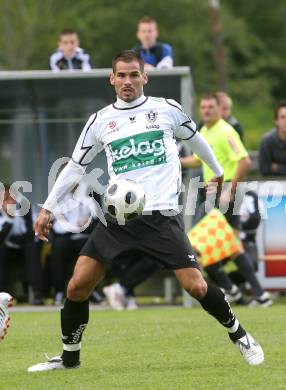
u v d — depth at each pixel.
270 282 42.44
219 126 38.69
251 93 157.62
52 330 31.22
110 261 22.22
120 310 39.38
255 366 22.86
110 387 20.86
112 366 23.52
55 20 142.00
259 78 161.50
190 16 158.75
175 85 42.09
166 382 21.23
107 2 153.25
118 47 150.88
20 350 26.92
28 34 136.75
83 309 22.81
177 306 41.50
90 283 22.41
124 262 40.19
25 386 21.22
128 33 151.12
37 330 31.30
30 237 42.62
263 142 43.09
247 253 40.03
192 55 156.75
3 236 42.53
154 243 22.19
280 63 169.00
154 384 21.06
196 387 20.59
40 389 20.84
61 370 23.12
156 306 41.75
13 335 30.05
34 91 42.88
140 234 22.22
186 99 40.41
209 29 160.50
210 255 39.16
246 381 21.09
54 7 142.75
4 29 136.75
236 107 154.00
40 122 44.88
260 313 35.06
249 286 41.81
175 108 22.89
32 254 42.56
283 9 175.75
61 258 42.25
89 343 27.55
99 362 24.14
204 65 158.88
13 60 135.88
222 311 22.58
